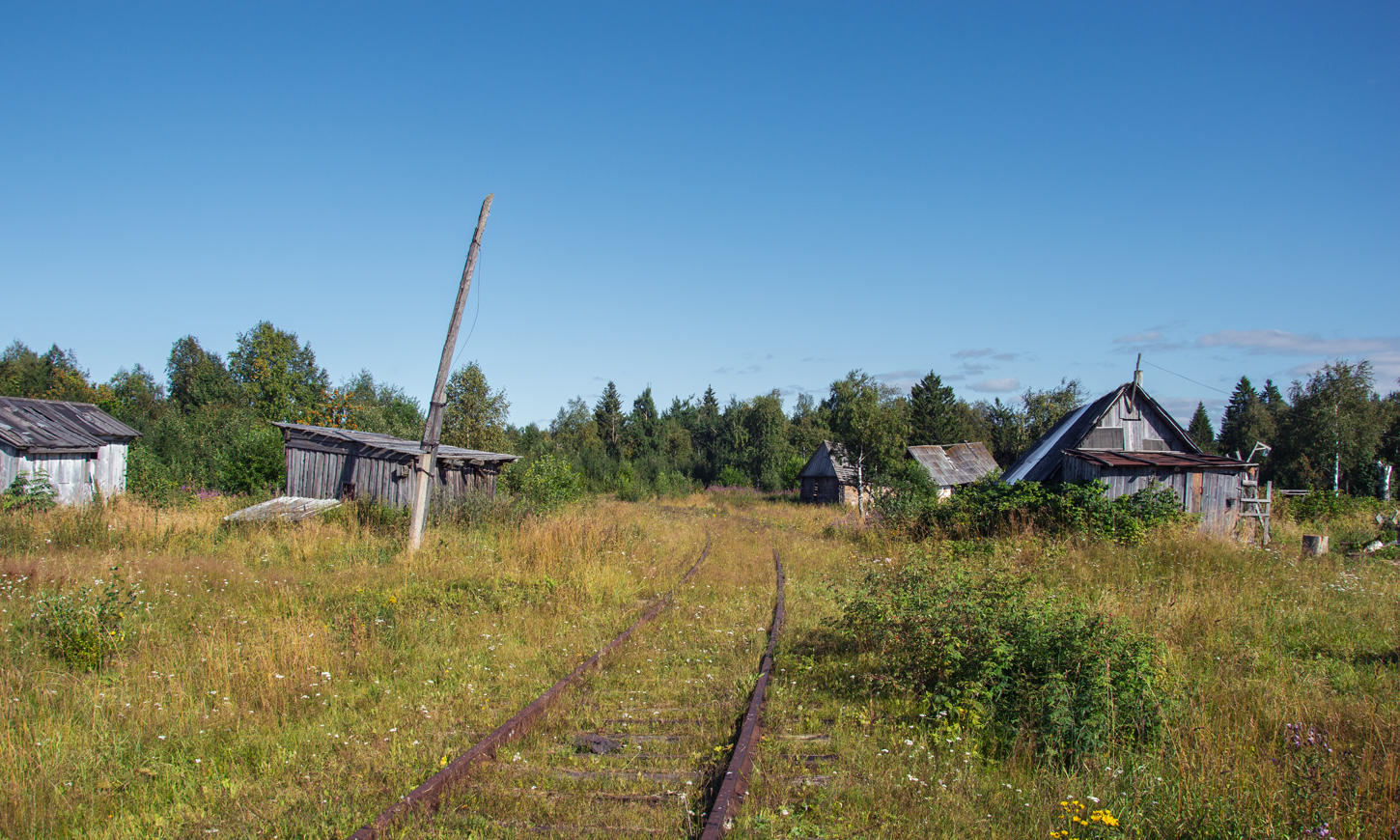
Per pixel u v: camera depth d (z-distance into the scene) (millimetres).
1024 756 5332
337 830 3953
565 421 79500
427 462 14383
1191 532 14570
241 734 5520
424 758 5039
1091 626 6332
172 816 4301
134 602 8781
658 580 12844
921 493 25531
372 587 10781
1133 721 5531
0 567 10828
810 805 4465
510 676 7074
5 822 4039
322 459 19984
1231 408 80688
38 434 20688
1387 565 14102
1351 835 4066
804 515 34156
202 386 58000
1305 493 27203
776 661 7715
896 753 5363
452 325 14758
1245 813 4191
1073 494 16844
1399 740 5207
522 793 4508
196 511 18656
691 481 58844
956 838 4129
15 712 5590
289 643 7250
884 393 68062
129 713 5781
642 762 5133
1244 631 8641
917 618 7184
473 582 11102
